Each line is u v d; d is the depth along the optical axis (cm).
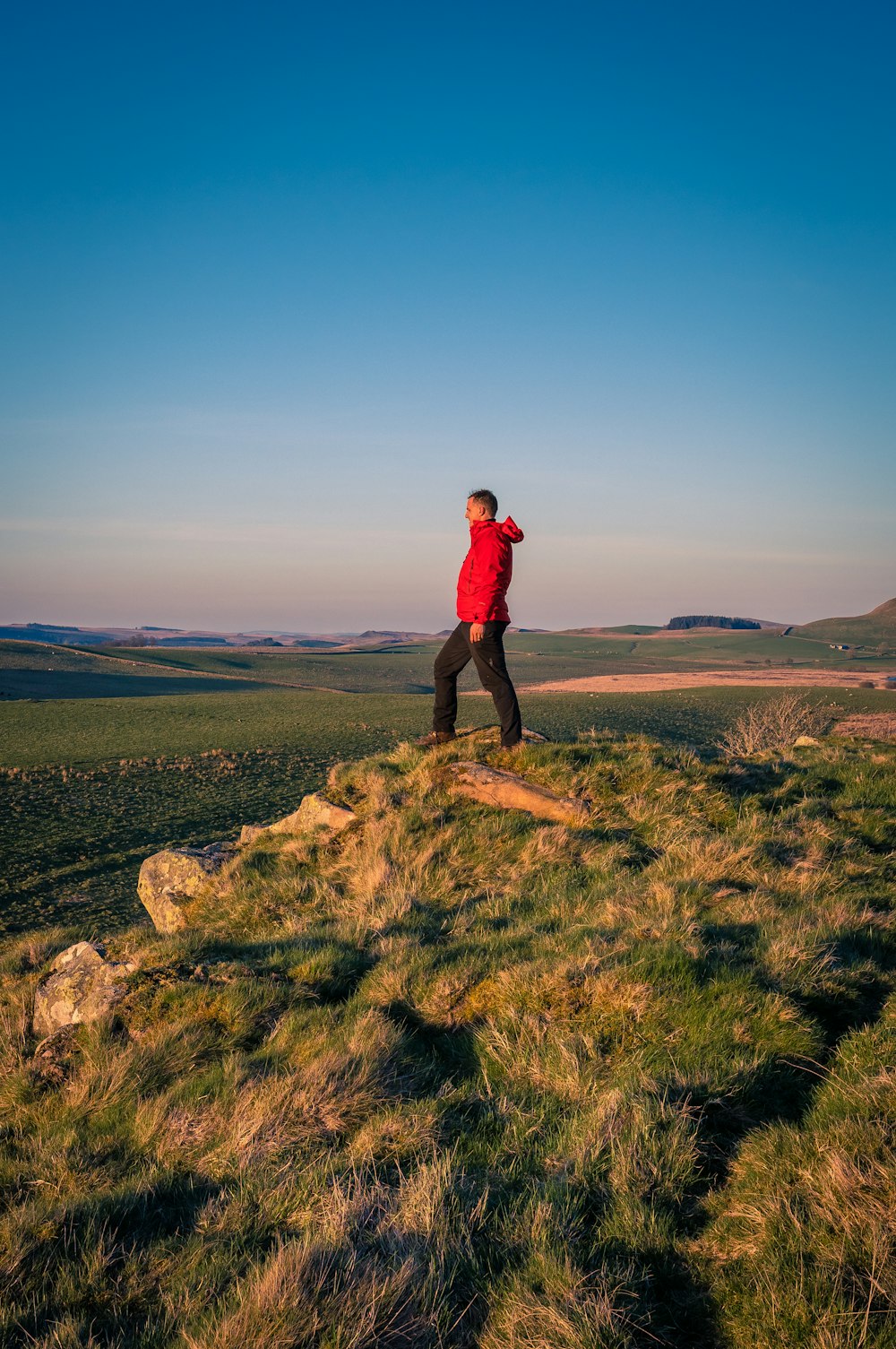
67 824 3397
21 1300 308
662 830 802
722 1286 266
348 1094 405
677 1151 328
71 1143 432
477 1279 282
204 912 813
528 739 998
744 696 9388
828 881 657
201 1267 309
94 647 18412
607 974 455
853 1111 331
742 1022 411
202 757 5225
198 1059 484
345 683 14488
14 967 742
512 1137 364
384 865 779
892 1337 230
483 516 834
